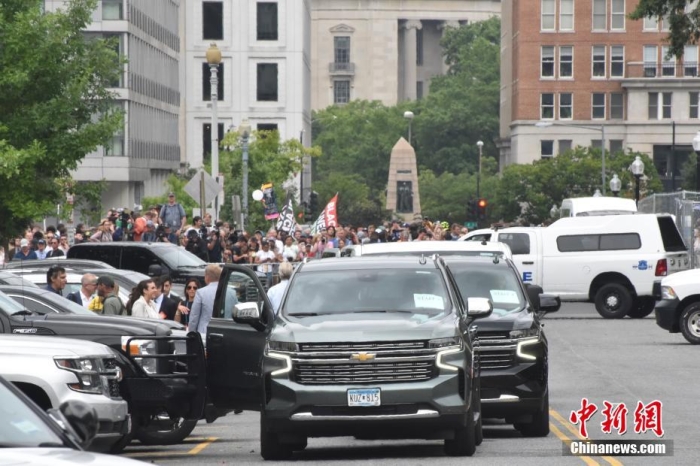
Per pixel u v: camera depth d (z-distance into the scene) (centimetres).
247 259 8825
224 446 3741
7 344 3094
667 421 4062
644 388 5041
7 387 1897
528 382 3747
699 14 11631
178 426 3825
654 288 8538
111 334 3628
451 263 4103
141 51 19812
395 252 4350
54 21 7162
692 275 7088
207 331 3647
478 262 4119
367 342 3192
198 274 7431
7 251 7525
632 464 3153
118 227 9469
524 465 3117
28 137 7119
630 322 8925
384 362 3186
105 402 3102
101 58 7319
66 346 3114
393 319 3275
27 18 7069
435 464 3141
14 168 6856
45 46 7088
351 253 4431
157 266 7056
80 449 1720
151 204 17612
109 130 7294
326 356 3191
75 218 15438
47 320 3659
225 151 19525
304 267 3503
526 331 3794
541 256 9338
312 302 3378
